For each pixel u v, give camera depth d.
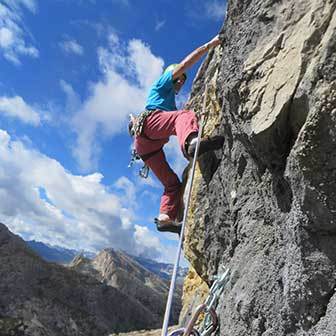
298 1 3.41
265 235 3.77
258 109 3.41
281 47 3.42
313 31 3.11
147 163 5.62
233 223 4.29
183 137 4.72
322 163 2.82
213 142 4.59
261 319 3.59
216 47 5.61
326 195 2.84
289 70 3.25
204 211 5.00
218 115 4.97
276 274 3.52
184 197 5.42
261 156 3.54
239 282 3.88
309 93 3.00
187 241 5.30
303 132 2.87
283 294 3.39
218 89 4.39
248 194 4.07
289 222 3.25
